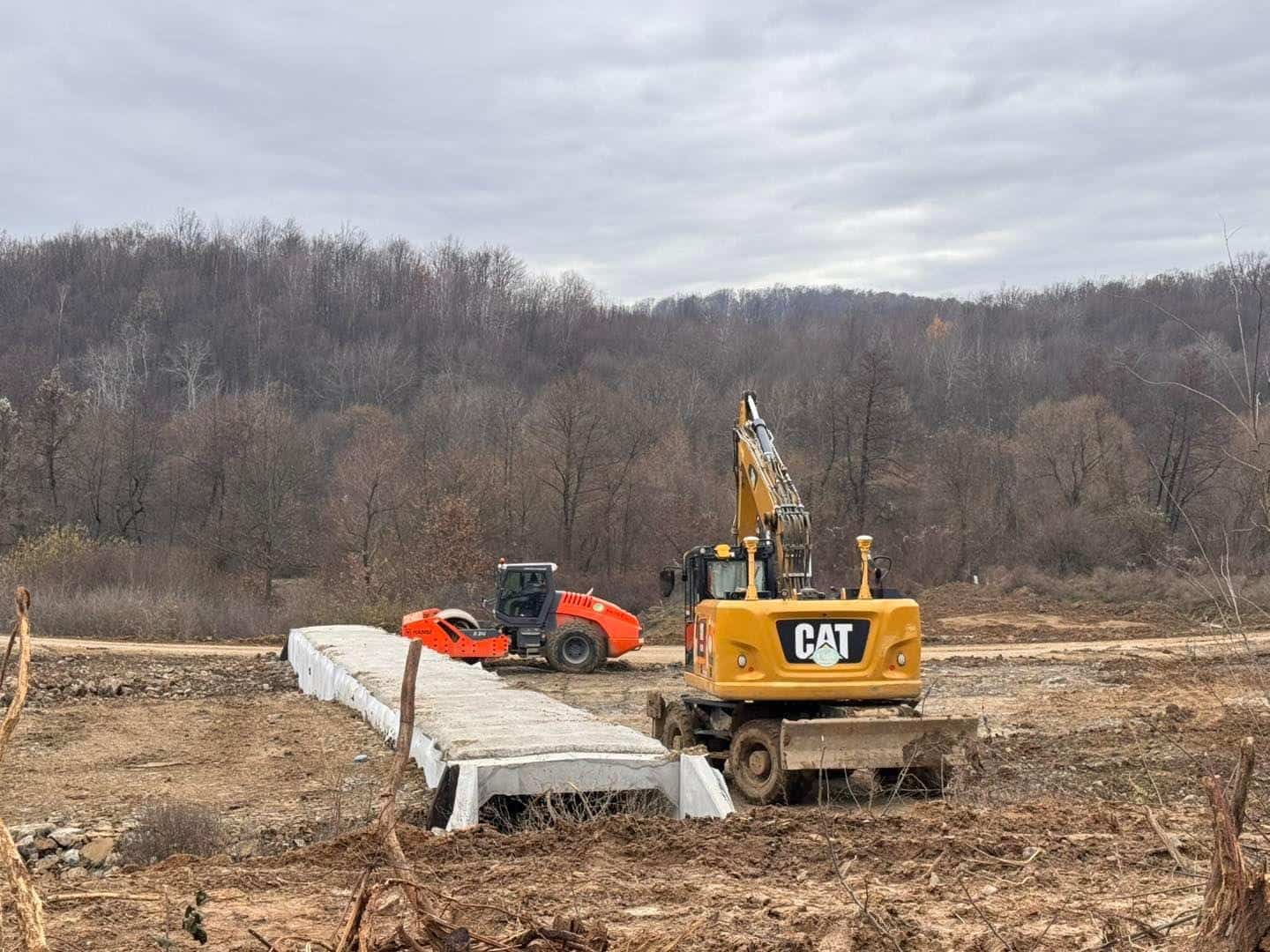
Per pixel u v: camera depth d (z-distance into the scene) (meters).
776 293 139.62
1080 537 46.59
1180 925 6.10
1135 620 39.00
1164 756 14.16
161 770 13.55
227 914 6.77
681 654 31.73
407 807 10.90
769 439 15.80
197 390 83.19
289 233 106.94
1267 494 7.11
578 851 8.27
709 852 8.12
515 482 51.72
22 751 14.70
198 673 24.27
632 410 55.09
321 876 7.71
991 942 6.03
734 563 14.69
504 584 26.73
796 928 6.32
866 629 13.05
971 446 54.75
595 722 12.14
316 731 15.90
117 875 8.05
